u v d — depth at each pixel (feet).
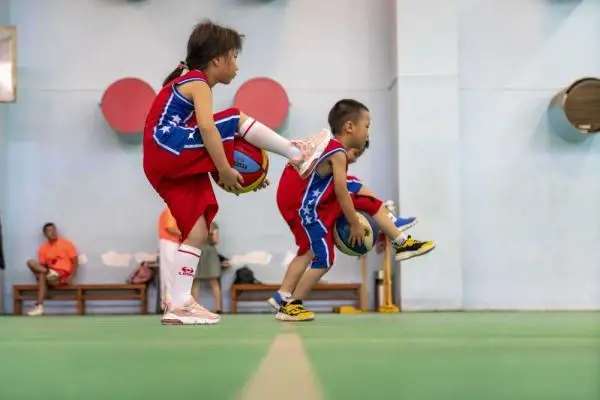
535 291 63.52
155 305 62.90
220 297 61.16
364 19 64.54
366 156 64.34
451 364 11.30
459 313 53.06
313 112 64.59
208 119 23.88
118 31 64.59
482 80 64.13
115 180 64.08
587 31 64.59
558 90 64.28
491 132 63.98
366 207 31.76
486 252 63.46
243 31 64.69
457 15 62.18
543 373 10.07
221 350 14.57
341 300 63.00
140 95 61.21
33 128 64.08
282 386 9.06
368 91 64.75
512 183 63.87
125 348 15.19
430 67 61.26
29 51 64.23
